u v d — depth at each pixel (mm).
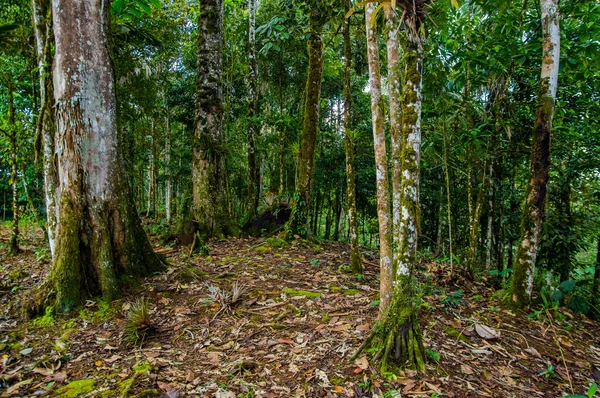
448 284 4957
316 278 4766
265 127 11234
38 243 8289
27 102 7820
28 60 5992
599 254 5902
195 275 4449
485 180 5734
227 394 2281
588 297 4684
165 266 4547
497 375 2682
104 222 3951
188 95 11266
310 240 7074
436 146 5793
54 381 2469
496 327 3553
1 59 6305
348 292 4188
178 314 3502
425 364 2611
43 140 4645
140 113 10180
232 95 12109
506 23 4781
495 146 5297
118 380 2463
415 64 2643
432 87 5051
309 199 7227
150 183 14438
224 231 7211
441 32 4957
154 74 10875
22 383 2432
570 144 5582
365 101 11914
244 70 10984
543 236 5406
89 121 3883
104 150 4008
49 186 4684
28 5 5949
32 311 3467
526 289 4027
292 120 9531
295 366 2604
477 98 6418
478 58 4824
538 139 4020
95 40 3918
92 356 2803
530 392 2520
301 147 7320
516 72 5484
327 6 5430
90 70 3877
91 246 3854
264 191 12305
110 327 3275
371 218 12797
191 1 10945
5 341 3020
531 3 5492
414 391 2326
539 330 3590
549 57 3943
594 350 3314
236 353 2824
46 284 3643
